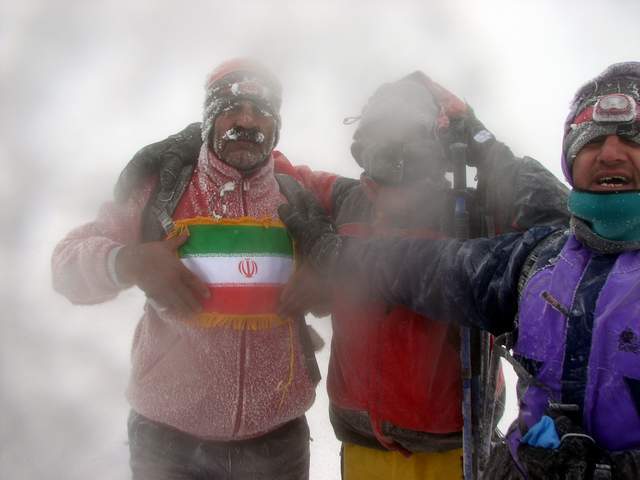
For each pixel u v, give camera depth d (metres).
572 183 1.87
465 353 2.46
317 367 2.71
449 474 2.65
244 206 2.60
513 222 2.46
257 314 2.52
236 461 2.58
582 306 1.75
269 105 2.58
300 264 2.62
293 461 2.71
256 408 2.53
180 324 2.47
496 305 2.02
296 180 2.83
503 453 1.97
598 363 1.71
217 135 2.54
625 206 1.73
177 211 2.56
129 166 2.56
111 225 2.55
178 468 2.55
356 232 2.70
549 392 1.78
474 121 2.69
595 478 1.65
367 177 2.71
